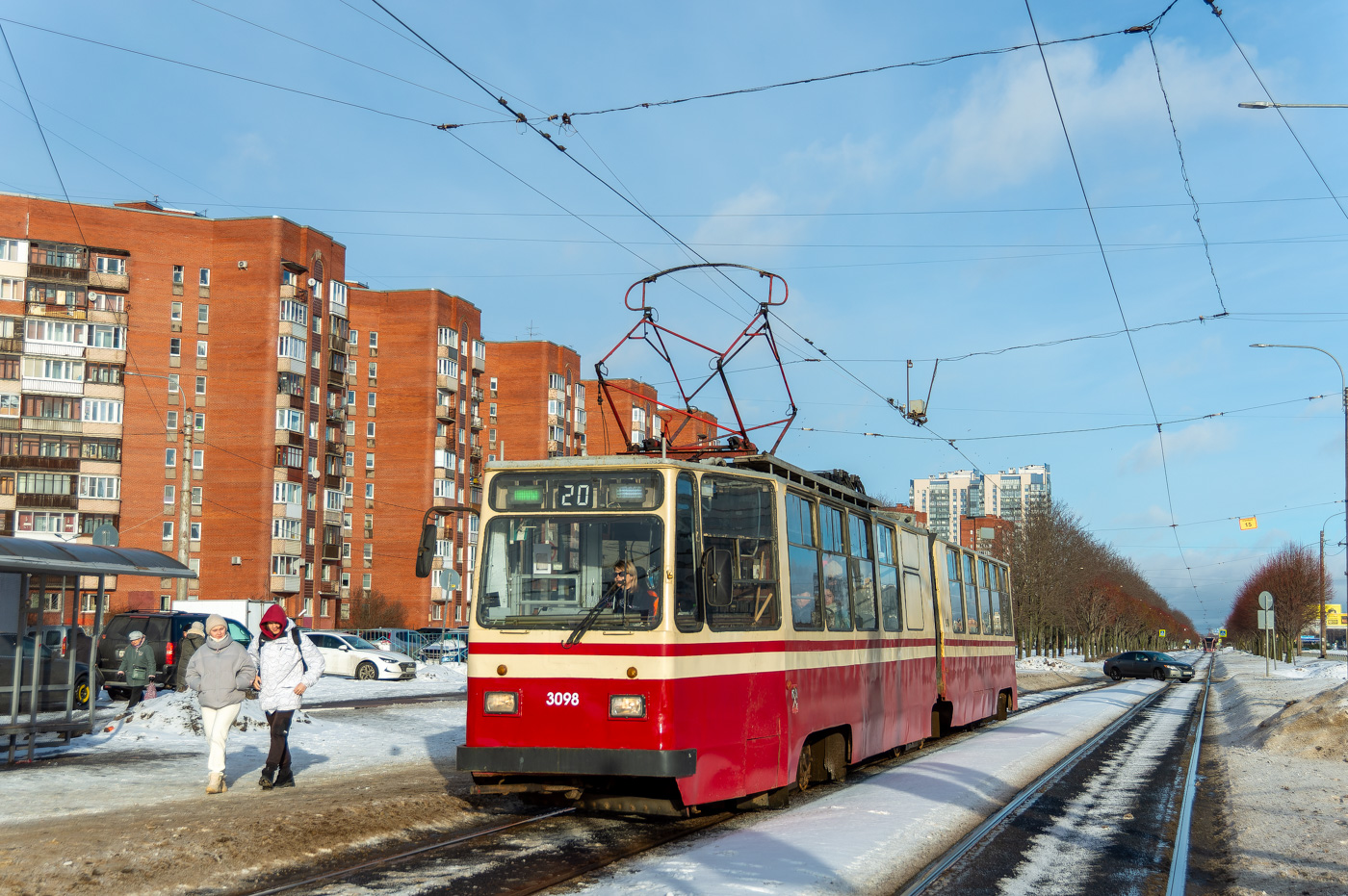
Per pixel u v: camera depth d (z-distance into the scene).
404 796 10.68
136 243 63.59
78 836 8.27
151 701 17.05
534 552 9.74
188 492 31.66
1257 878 8.36
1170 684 48.81
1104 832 10.15
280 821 9.06
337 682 30.62
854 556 13.57
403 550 77.25
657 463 9.67
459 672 36.31
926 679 16.86
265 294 64.56
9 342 59.78
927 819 9.90
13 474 59.38
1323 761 16.47
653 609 9.35
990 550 68.06
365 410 78.19
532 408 90.25
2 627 12.80
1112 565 90.94
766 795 10.48
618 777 9.38
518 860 8.30
